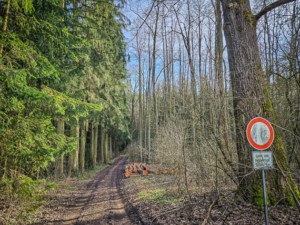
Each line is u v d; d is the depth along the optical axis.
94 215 6.63
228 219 4.54
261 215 4.43
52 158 7.29
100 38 11.02
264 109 5.02
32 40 6.75
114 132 32.56
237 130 5.31
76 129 15.07
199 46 13.03
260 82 5.12
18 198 6.96
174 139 8.91
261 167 3.61
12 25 6.21
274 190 4.79
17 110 5.88
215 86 5.89
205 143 6.22
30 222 6.07
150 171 15.35
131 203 7.72
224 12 5.80
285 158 4.93
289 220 4.09
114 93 18.00
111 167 24.89
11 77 4.50
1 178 6.39
